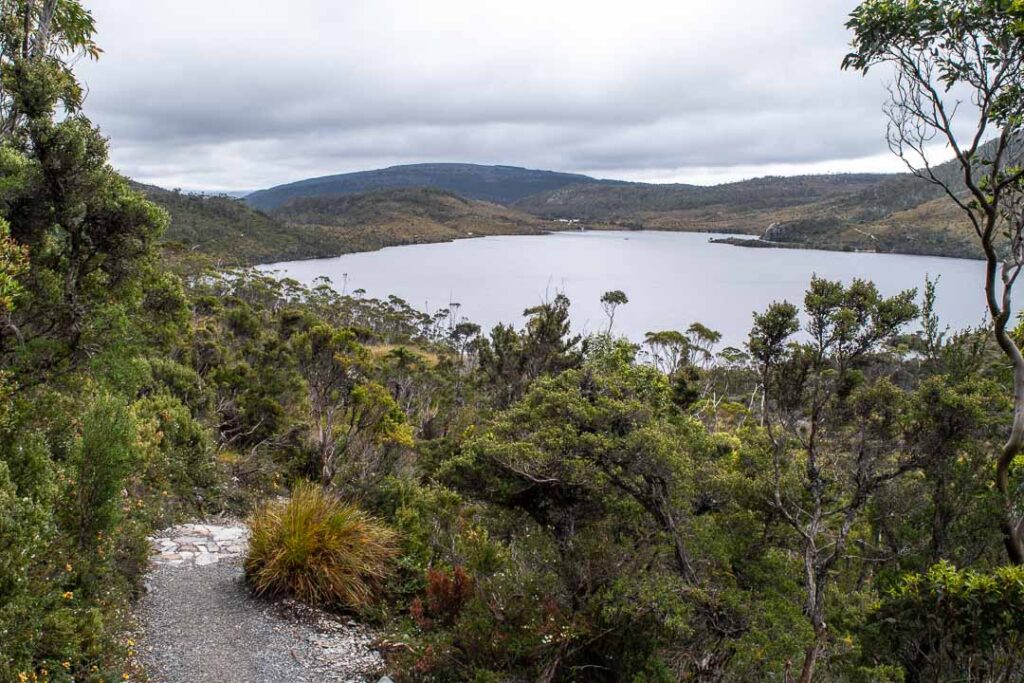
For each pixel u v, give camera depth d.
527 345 13.87
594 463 5.73
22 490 5.00
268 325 35.78
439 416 17.89
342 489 9.03
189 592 6.19
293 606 6.09
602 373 7.37
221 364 17.97
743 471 6.22
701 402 24.83
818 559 5.98
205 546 7.54
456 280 145.50
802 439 5.71
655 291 129.12
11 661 3.68
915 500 6.05
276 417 14.19
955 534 6.25
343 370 12.01
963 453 6.20
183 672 4.84
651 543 5.82
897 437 5.39
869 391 5.40
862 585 7.67
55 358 7.35
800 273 148.50
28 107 6.91
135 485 8.31
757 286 135.25
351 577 6.40
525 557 6.00
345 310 72.31
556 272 162.12
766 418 5.80
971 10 5.13
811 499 5.99
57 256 7.22
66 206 6.76
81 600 4.96
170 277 13.56
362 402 11.52
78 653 4.29
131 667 4.66
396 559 6.99
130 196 7.45
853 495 5.63
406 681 5.15
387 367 20.45
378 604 6.40
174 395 13.08
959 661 5.20
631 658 4.98
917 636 5.48
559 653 4.91
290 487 11.41
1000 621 4.81
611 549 5.55
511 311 108.00
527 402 6.70
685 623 5.02
